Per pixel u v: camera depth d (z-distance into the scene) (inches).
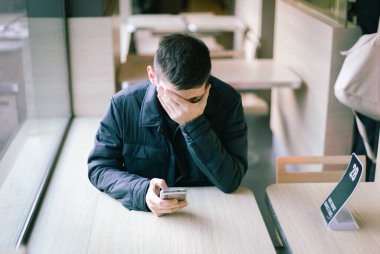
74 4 109.1
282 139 147.6
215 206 69.2
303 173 84.3
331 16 115.0
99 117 115.0
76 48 111.4
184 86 59.7
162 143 71.4
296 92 132.0
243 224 65.4
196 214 67.4
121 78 122.0
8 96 70.2
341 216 66.5
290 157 83.6
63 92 109.3
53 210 75.3
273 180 139.8
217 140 67.9
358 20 106.6
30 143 81.1
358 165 64.1
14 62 74.5
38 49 89.9
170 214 67.4
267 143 161.6
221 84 70.5
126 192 68.1
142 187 67.2
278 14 146.2
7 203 66.1
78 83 113.7
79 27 110.0
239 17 215.2
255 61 143.1
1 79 66.5
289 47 136.2
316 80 116.1
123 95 70.6
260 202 128.0
